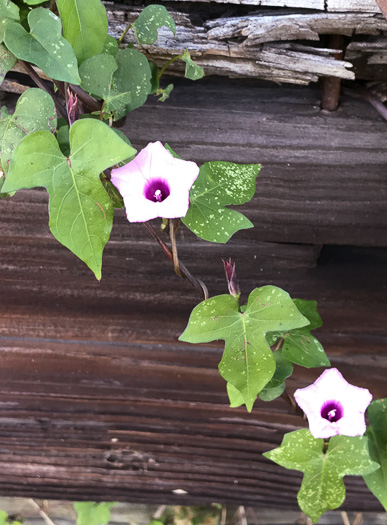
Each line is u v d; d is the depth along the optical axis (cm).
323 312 26
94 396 29
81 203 17
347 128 22
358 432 20
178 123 22
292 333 23
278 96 22
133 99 19
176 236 25
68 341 28
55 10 18
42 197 24
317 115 22
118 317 27
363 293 26
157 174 17
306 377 28
